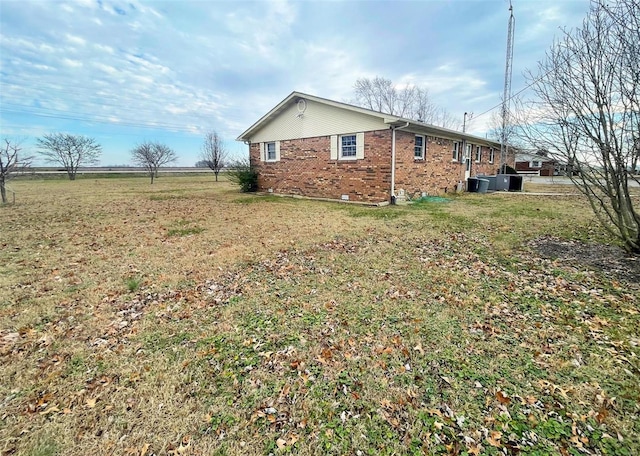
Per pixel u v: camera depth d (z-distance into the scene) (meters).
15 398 2.06
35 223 7.93
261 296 3.55
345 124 11.15
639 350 2.44
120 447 1.70
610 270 4.03
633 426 1.76
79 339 2.76
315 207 10.14
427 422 1.83
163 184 23.06
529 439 1.69
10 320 3.08
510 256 4.75
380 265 4.46
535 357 2.40
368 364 2.36
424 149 11.91
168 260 4.87
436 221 7.46
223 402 2.02
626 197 4.30
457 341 2.62
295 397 2.05
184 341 2.71
